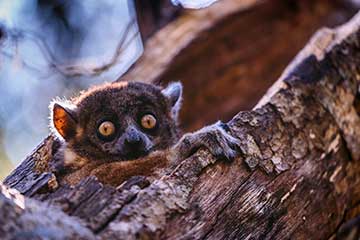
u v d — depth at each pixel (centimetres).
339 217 945
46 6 1505
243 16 1509
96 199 691
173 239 714
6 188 645
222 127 902
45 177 746
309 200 890
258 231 812
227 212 792
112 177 1013
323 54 1060
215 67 1500
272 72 1542
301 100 978
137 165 1013
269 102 963
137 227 680
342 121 988
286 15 1549
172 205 736
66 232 623
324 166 936
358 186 982
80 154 1159
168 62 1454
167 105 1260
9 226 599
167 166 955
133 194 717
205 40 1473
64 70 1417
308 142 938
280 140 916
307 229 870
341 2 1642
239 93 1536
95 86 1320
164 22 1516
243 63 1526
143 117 1209
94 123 1184
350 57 1057
